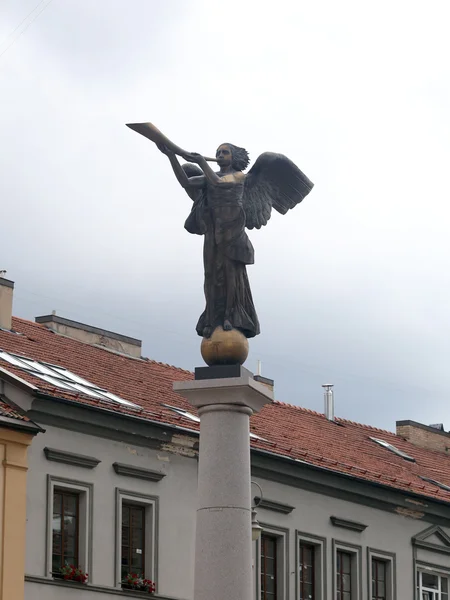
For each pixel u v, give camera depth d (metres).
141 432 41.88
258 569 45.44
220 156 26.92
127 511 41.62
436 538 53.34
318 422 56.12
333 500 49.03
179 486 42.97
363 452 55.09
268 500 46.03
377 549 50.47
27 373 41.22
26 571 38.03
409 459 57.78
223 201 26.41
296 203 28.02
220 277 26.38
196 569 25.31
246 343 26.16
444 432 63.53
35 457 38.91
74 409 40.03
